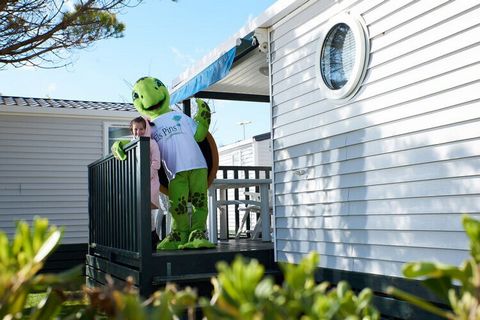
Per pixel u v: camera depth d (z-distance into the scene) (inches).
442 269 56.9
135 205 190.7
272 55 217.9
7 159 402.6
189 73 269.7
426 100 145.6
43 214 406.9
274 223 213.3
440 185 141.3
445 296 61.6
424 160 146.0
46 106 406.0
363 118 168.2
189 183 220.2
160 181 229.5
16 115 406.9
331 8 182.5
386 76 159.3
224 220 310.7
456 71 136.6
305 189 196.7
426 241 144.9
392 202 157.2
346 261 175.6
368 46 166.2
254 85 292.8
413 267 57.4
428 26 144.8
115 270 215.2
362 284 167.8
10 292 59.4
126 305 56.1
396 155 155.8
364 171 168.2
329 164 184.2
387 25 158.9
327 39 185.5
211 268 198.7
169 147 216.7
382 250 160.6
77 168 419.5
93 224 277.9
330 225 183.3
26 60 284.2
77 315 71.7
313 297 56.7
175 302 65.9
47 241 62.3
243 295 53.1
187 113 288.8
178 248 213.9
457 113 136.3
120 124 433.4
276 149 213.9
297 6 197.8
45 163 411.8
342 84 180.1
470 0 132.9
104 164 249.3
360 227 169.5
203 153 236.4
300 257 198.7
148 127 210.7
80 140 422.0
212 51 244.7
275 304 54.0
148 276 181.2
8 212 398.9
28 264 60.1
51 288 71.0
